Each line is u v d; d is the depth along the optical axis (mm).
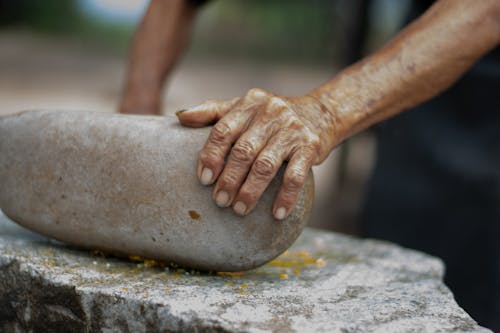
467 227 2289
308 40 13883
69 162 1432
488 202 2232
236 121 1300
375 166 2559
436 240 2369
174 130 1390
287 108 1305
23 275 1388
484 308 2234
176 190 1349
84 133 1434
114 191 1390
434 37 1431
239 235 1348
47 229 1498
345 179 5152
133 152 1382
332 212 4637
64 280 1328
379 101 1425
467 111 2314
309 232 2152
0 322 1440
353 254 1869
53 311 1344
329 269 1642
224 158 1301
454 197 2320
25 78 8516
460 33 1424
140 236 1390
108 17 16406
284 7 14398
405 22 2490
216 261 1385
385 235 2492
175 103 7648
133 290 1289
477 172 2256
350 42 4531
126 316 1256
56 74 9156
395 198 2465
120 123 1425
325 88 1421
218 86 9398
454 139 2330
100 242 1454
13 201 1516
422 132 2398
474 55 1440
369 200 2555
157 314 1221
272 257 1394
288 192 1287
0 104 6605
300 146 1295
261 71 11461
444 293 1475
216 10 15430
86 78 9062
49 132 1465
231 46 14492
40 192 1468
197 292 1305
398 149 2471
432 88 1454
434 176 2371
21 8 14102
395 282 1554
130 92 2152
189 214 1346
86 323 1299
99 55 11938
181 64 11656
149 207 1365
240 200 1284
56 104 6965
